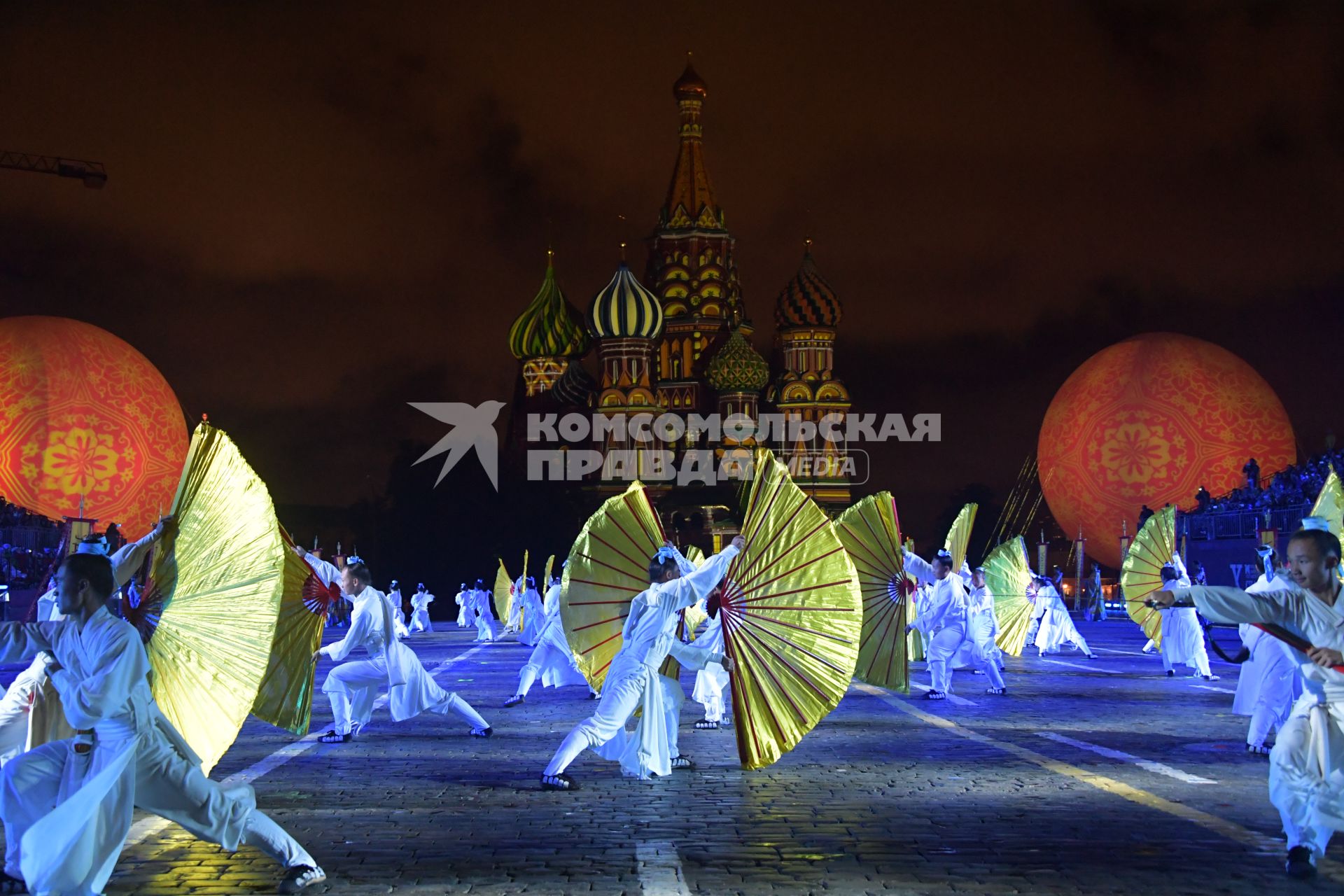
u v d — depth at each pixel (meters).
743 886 6.29
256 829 6.13
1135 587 20.73
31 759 5.88
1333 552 6.41
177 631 7.27
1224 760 10.52
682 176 96.19
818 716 9.91
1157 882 6.32
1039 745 11.48
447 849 7.11
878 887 6.25
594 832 7.58
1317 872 6.43
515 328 95.94
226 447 7.48
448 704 12.30
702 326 93.50
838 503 87.50
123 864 6.70
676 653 9.73
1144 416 57.25
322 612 9.94
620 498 10.46
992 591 22.67
